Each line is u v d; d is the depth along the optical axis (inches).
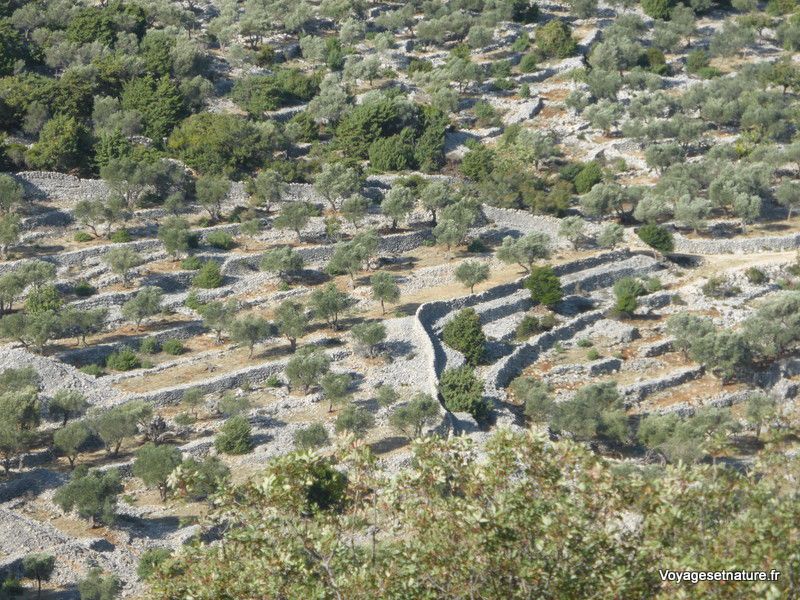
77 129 7500.0
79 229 6879.9
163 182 7180.1
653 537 2391.7
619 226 7249.0
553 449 2454.5
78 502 4638.3
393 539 2893.7
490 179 7770.7
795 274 6978.4
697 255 7253.9
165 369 5802.2
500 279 6815.9
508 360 6112.2
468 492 2454.5
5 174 6860.2
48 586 4325.8
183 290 6510.8
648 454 5536.4
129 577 4362.7
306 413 5506.9
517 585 2361.0
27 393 5142.7
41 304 6028.5
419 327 6102.4
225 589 2479.1
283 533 2484.0
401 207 7111.2
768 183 7770.7
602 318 6643.7
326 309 6112.2
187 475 2662.4
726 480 2479.1
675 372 6205.7
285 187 7327.8
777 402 5999.0
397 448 5216.5
